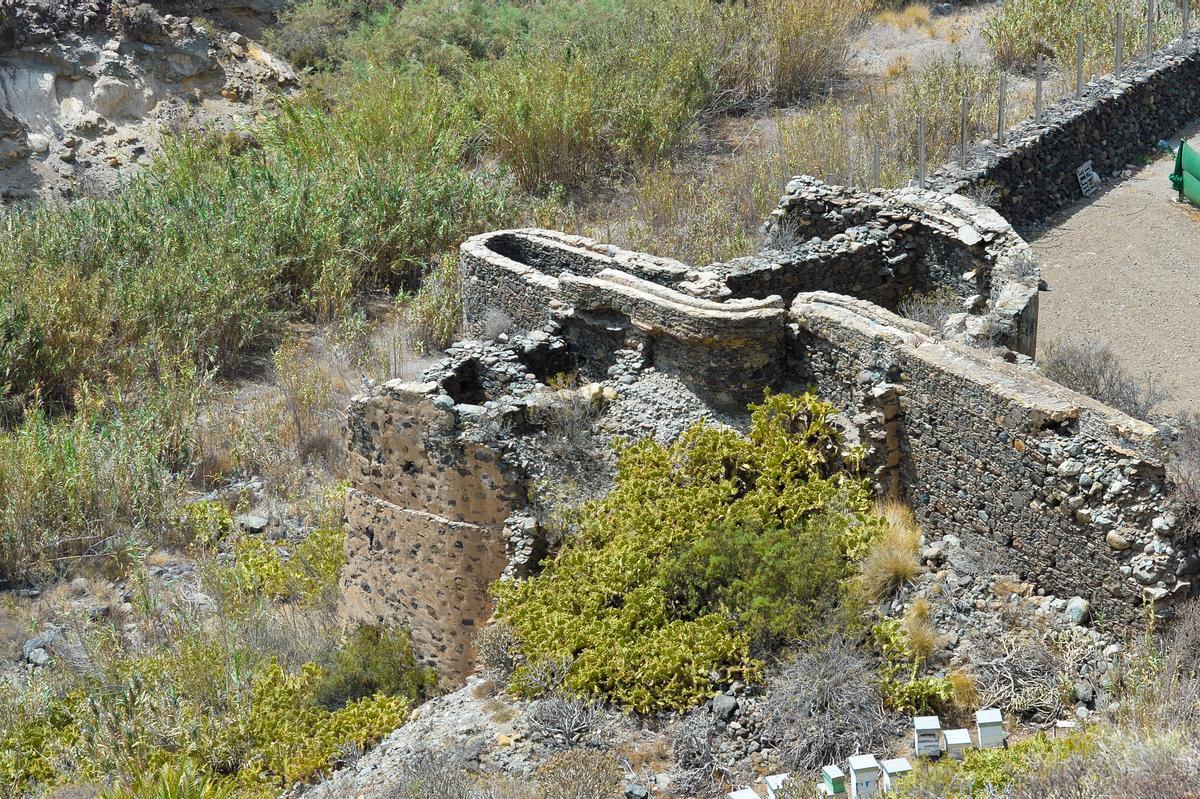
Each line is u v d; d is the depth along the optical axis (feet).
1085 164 137.59
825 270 103.81
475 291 106.52
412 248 146.61
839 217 112.47
